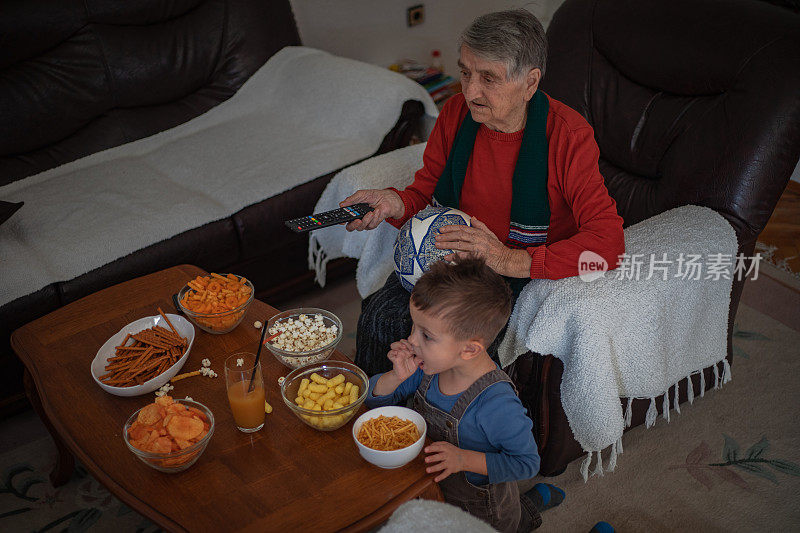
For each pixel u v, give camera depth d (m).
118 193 2.33
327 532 1.05
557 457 1.70
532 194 1.65
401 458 1.15
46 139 2.51
